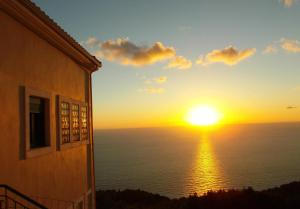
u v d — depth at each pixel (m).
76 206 12.05
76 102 12.16
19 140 7.68
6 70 7.13
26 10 7.53
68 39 10.23
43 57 9.15
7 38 7.18
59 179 10.34
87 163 13.71
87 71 13.62
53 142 9.84
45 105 9.51
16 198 7.37
